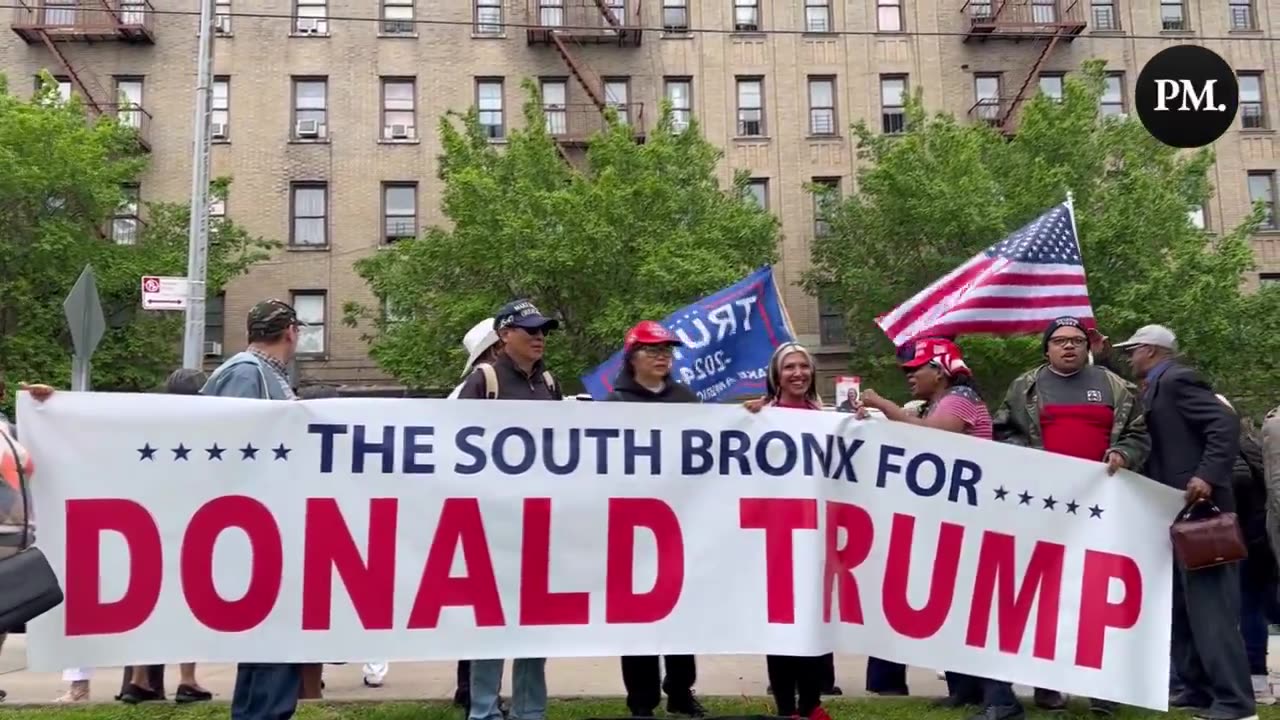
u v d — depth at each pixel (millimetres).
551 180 23531
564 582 4551
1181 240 22688
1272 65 30016
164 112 28094
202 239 14555
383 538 4465
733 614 4594
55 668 4191
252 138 28172
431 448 4539
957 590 4809
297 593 4395
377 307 27078
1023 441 5543
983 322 6734
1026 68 29656
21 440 4250
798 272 28328
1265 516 6246
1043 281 6750
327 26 28719
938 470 4863
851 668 7562
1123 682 4824
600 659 7617
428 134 28641
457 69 28984
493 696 4758
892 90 29484
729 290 7430
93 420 4332
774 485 4695
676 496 4656
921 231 23781
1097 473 4953
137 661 4262
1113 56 29969
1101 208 22797
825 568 4672
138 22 28125
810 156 28953
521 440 4609
